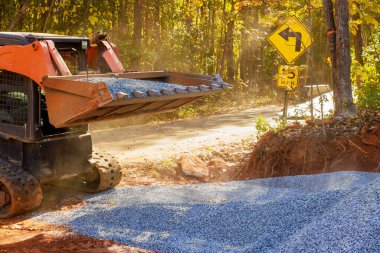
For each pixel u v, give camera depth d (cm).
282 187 829
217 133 1545
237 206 668
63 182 875
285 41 1135
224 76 3281
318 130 957
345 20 1162
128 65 2161
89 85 643
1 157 778
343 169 884
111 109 698
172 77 845
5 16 1833
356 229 505
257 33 3002
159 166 1050
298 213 613
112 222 667
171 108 813
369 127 909
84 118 698
